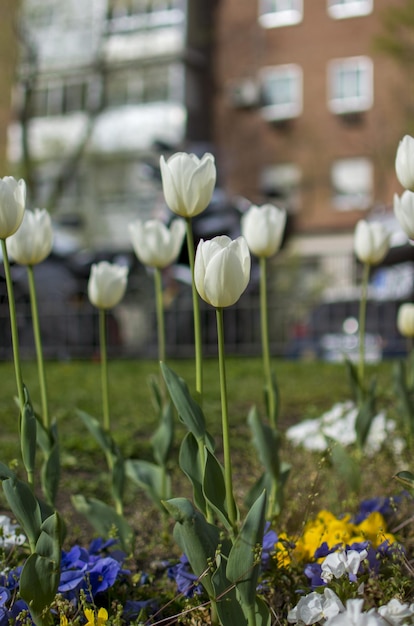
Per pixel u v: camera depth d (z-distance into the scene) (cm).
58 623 203
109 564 216
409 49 1703
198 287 179
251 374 907
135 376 938
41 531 187
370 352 1084
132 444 495
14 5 2158
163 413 294
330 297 1196
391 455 364
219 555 176
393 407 487
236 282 174
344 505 265
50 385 859
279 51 2917
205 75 2959
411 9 1653
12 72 2209
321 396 677
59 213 2898
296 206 2859
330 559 193
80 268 1236
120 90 2898
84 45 2473
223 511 181
